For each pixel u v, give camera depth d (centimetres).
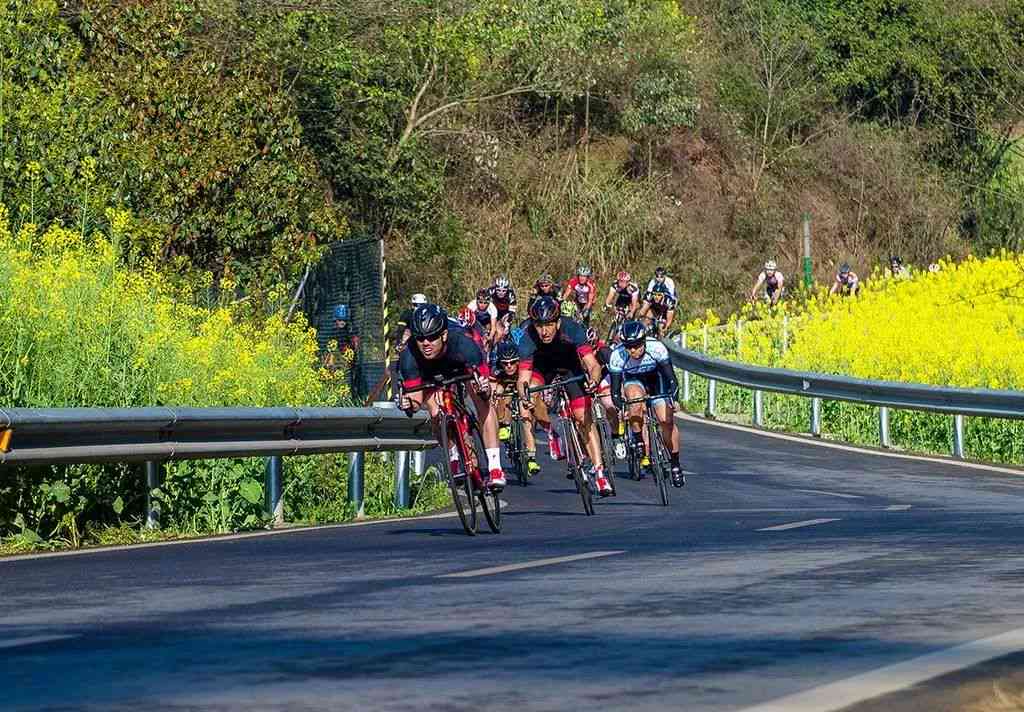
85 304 1548
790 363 3412
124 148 2434
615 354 1828
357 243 2328
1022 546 1006
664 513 1562
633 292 3800
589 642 599
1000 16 6838
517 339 2217
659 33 5975
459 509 1277
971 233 6750
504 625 654
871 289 4484
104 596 824
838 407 2930
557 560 969
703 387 3566
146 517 1370
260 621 689
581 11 5119
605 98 5950
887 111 6869
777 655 558
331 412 1479
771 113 6538
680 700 473
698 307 5706
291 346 1972
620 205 5700
